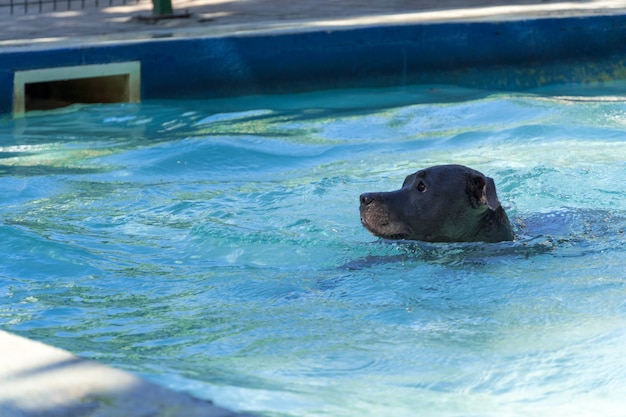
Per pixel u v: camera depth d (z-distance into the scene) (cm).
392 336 528
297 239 746
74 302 601
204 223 786
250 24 1639
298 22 1641
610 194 885
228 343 514
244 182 942
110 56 1364
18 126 1239
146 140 1140
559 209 831
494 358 488
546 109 1300
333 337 526
